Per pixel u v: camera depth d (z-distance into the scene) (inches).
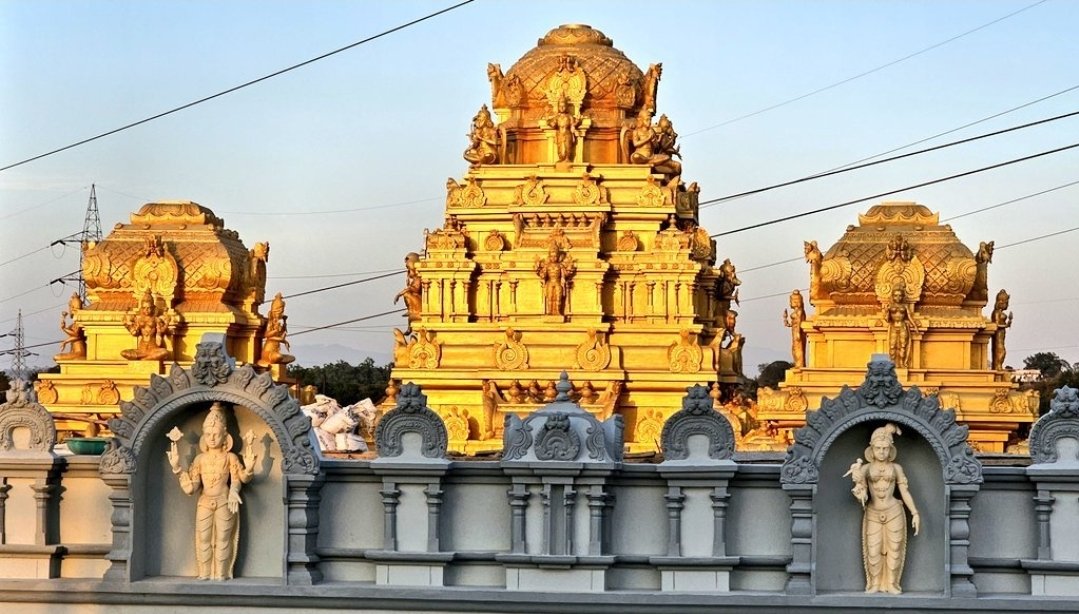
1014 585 1406.3
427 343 3235.7
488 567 1441.9
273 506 1464.1
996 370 3073.3
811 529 1397.6
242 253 3481.8
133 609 1446.9
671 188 3309.5
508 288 3272.6
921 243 3134.8
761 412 3011.8
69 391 3351.4
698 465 1409.9
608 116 3378.4
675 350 3184.1
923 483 1414.9
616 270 3253.0
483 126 3368.6
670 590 1417.3
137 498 1456.7
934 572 1411.2
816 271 3142.2
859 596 1392.7
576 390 3166.8
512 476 1425.9
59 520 1483.8
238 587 1434.5
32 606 1455.5
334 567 1457.9
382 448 1450.5
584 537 1419.8
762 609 1400.1
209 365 1439.5
